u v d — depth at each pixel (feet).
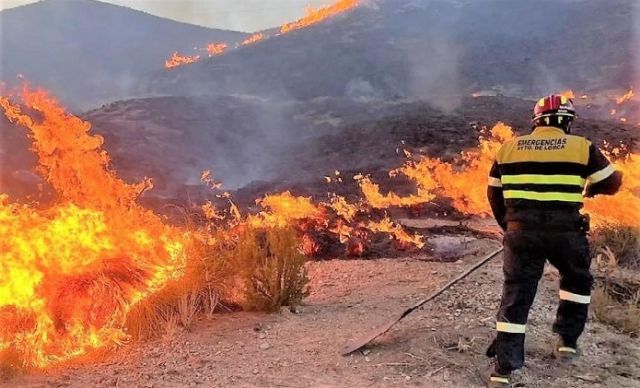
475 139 106.32
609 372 14.15
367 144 108.68
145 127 120.06
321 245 29.71
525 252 13.79
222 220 42.91
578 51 264.31
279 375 14.11
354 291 21.54
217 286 18.92
